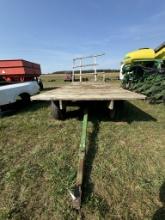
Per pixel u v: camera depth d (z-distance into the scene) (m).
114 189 2.49
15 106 6.89
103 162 3.08
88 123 4.82
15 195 2.43
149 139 3.89
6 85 6.45
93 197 2.34
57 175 2.77
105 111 5.54
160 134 4.12
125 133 4.18
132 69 8.85
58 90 5.70
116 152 3.39
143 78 8.16
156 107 6.41
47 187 2.55
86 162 3.07
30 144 3.80
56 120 5.11
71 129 4.47
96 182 2.62
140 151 3.42
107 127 4.53
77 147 3.61
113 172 2.83
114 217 2.09
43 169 2.94
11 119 5.47
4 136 4.23
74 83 8.93
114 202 2.29
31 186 2.58
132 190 2.47
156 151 3.42
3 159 3.27
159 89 6.66
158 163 3.05
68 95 4.44
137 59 8.52
